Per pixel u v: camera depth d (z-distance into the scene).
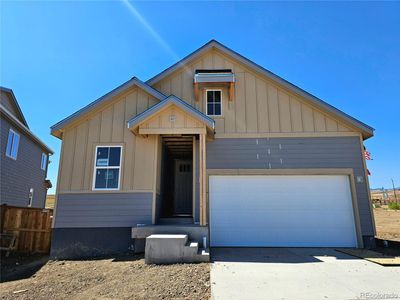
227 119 9.27
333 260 6.33
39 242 8.71
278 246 8.41
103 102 8.79
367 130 8.98
